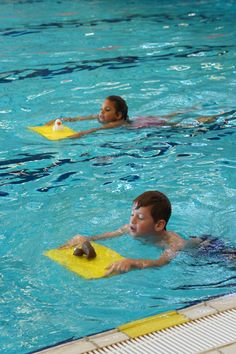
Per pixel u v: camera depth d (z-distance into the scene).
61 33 14.20
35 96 9.72
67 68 11.26
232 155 7.41
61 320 4.41
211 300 4.43
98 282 4.84
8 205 6.27
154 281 4.86
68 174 6.98
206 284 4.82
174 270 5.00
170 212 5.47
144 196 5.45
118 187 6.62
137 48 12.62
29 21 15.71
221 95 9.66
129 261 5.02
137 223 5.42
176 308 4.52
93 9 17.17
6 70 11.21
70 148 7.73
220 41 13.15
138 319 4.39
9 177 6.93
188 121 8.61
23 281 4.89
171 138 8.01
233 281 4.87
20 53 12.42
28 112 9.04
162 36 13.67
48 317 4.45
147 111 9.00
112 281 4.85
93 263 5.09
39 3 18.34
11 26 15.12
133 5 17.61
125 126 8.43
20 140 8.00
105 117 8.50
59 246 5.43
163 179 6.79
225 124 8.48
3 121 8.67
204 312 4.26
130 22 15.26
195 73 10.77
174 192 6.45
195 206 6.13
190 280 4.88
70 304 4.59
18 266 5.11
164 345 3.88
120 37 13.64
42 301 4.63
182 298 4.64
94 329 4.30
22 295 4.71
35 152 7.61
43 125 8.52
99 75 10.74
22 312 4.51
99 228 5.75
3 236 5.64
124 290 4.74
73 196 6.43
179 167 7.10
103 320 4.40
